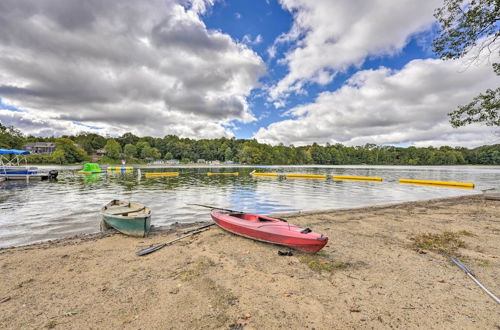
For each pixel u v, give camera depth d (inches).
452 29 515.2
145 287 181.2
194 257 242.2
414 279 192.2
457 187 1066.1
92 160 3764.8
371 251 256.2
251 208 569.0
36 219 434.9
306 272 206.1
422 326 135.8
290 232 257.0
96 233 345.4
